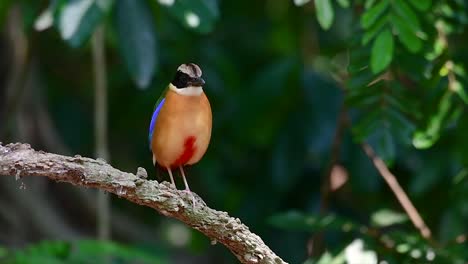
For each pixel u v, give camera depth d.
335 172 12.96
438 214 12.52
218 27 14.24
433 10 9.39
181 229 16.38
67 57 14.94
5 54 13.53
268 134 12.84
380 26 8.73
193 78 8.09
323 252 11.36
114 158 14.81
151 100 13.55
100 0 9.37
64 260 9.82
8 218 13.74
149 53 9.95
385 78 9.45
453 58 9.86
